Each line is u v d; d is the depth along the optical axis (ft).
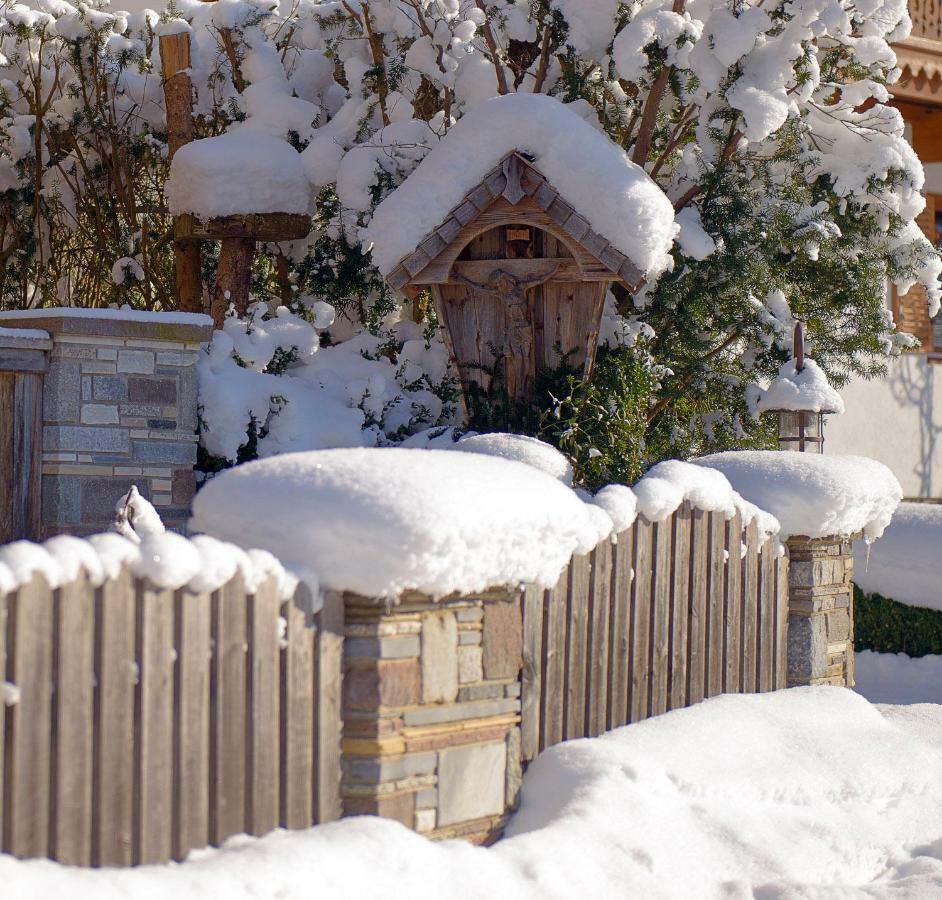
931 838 29.84
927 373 82.74
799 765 30.53
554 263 49.65
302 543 23.29
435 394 54.85
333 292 60.70
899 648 52.39
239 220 56.65
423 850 21.81
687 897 24.43
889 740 33.12
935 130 81.61
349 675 23.77
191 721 20.62
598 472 49.08
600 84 58.34
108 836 19.39
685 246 54.39
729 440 60.70
